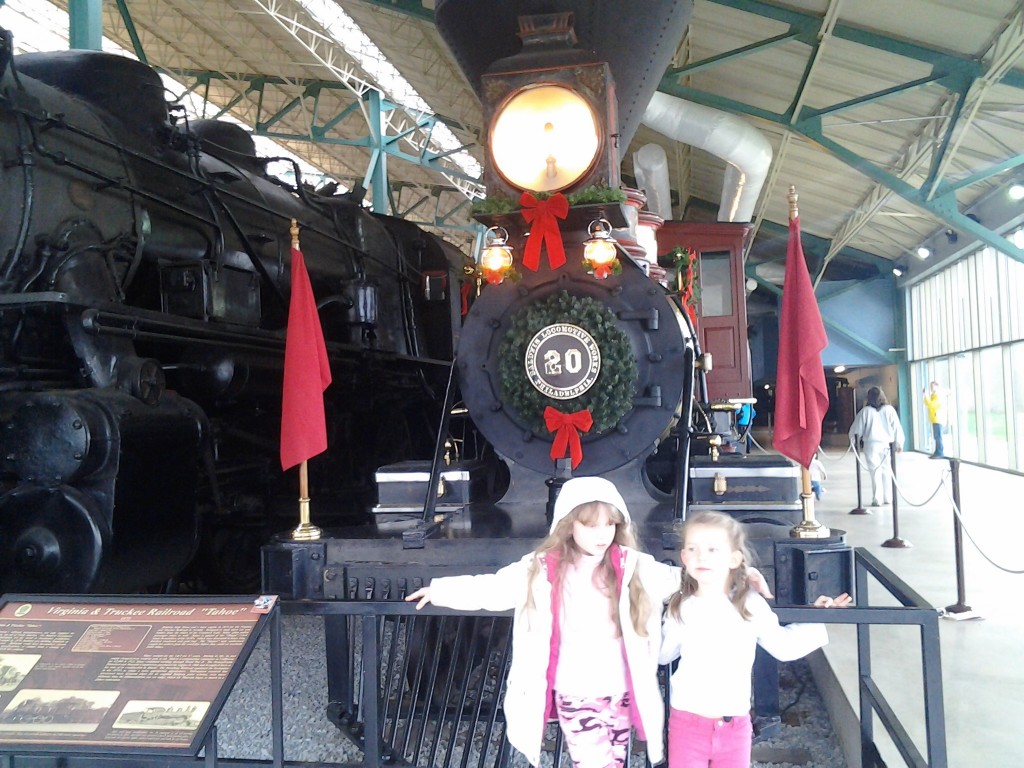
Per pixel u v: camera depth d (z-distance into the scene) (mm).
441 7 4051
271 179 6867
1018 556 6969
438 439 3727
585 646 2461
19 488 3559
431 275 8500
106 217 4480
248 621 2576
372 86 16781
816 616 2496
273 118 18609
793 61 9883
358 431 7336
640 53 4316
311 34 15641
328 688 3891
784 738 3756
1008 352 14625
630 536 2529
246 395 5270
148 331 4340
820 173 14508
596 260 3469
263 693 4340
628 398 3588
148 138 5148
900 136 11664
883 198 13820
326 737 3773
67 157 4254
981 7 7457
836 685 3805
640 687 2434
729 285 7941
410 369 7980
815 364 3121
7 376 3850
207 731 2311
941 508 10039
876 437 10219
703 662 2471
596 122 3689
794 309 3180
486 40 4164
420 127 19406
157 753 2285
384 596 3160
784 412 3139
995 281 15141
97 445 3555
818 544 2947
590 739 2426
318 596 3193
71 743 2328
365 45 15539
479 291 4293
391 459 7793
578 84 3699
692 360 3631
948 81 8812
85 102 4801
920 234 18688
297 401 3443
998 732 3316
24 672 2506
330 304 6875
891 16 8070
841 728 3623
